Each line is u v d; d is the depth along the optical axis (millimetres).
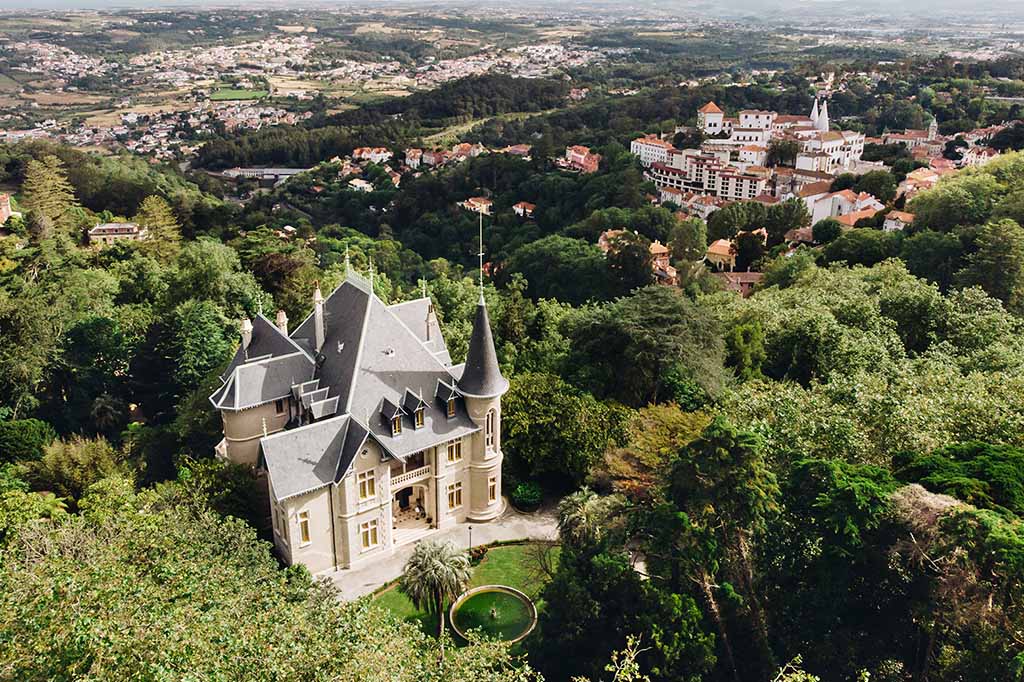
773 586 49719
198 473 62562
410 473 63906
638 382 83812
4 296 101750
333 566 61438
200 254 120000
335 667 32500
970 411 62062
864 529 47281
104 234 171250
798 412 60469
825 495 48000
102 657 29531
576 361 86500
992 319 90438
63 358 97375
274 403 66125
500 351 89938
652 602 45094
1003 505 48250
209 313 94750
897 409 59969
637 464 64625
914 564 45812
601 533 53469
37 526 47469
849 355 82562
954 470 51656
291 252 134000
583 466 69750
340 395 62188
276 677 30625
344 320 67438
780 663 47094
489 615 56688
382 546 63406
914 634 46750
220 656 30281
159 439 80875
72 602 32469
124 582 35531
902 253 134750
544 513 69875
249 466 65062
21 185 188000
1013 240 111625
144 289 123250
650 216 192625
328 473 58781
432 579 51938
